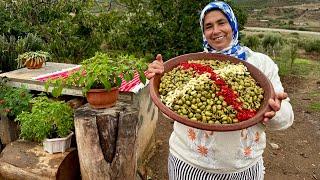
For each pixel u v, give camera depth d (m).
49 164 3.05
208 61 2.11
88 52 7.63
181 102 1.85
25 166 3.07
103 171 3.07
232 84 1.92
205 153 1.98
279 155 4.79
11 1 7.58
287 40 17.12
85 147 3.03
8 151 3.23
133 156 3.17
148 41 7.49
